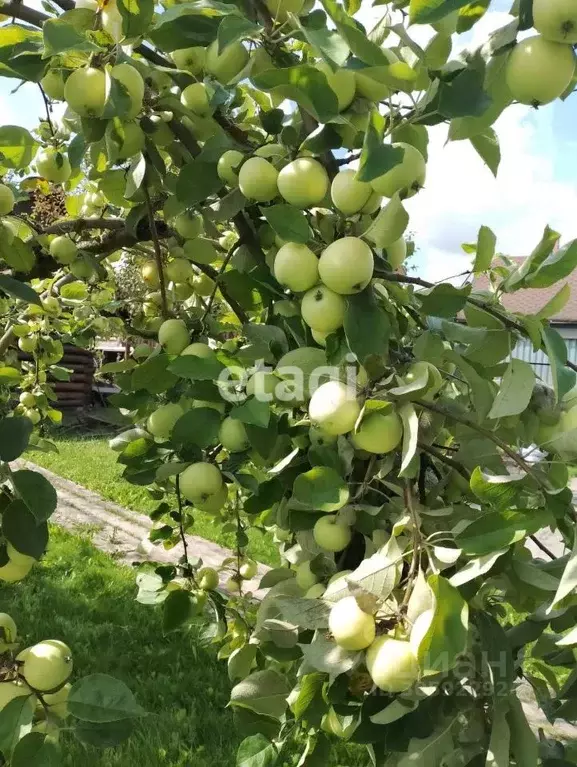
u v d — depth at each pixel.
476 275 1.31
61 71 1.23
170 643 3.95
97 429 11.91
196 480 1.39
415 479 1.30
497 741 1.13
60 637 3.89
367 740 1.14
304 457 1.41
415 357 1.28
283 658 1.50
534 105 1.11
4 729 1.01
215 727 3.13
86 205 2.47
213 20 1.25
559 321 13.64
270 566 5.25
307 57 1.46
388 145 0.99
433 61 1.29
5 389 2.63
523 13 1.04
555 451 1.28
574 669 1.35
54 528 6.03
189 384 1.44
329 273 1.12
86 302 2.88
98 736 1.05
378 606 1.02
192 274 2.14
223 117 1.54
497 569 1.21
